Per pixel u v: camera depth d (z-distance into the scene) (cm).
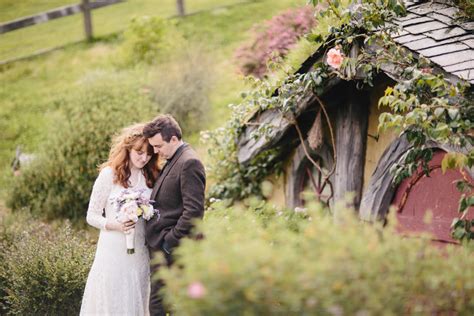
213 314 328
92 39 1578
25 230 805
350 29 558
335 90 626
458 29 519
